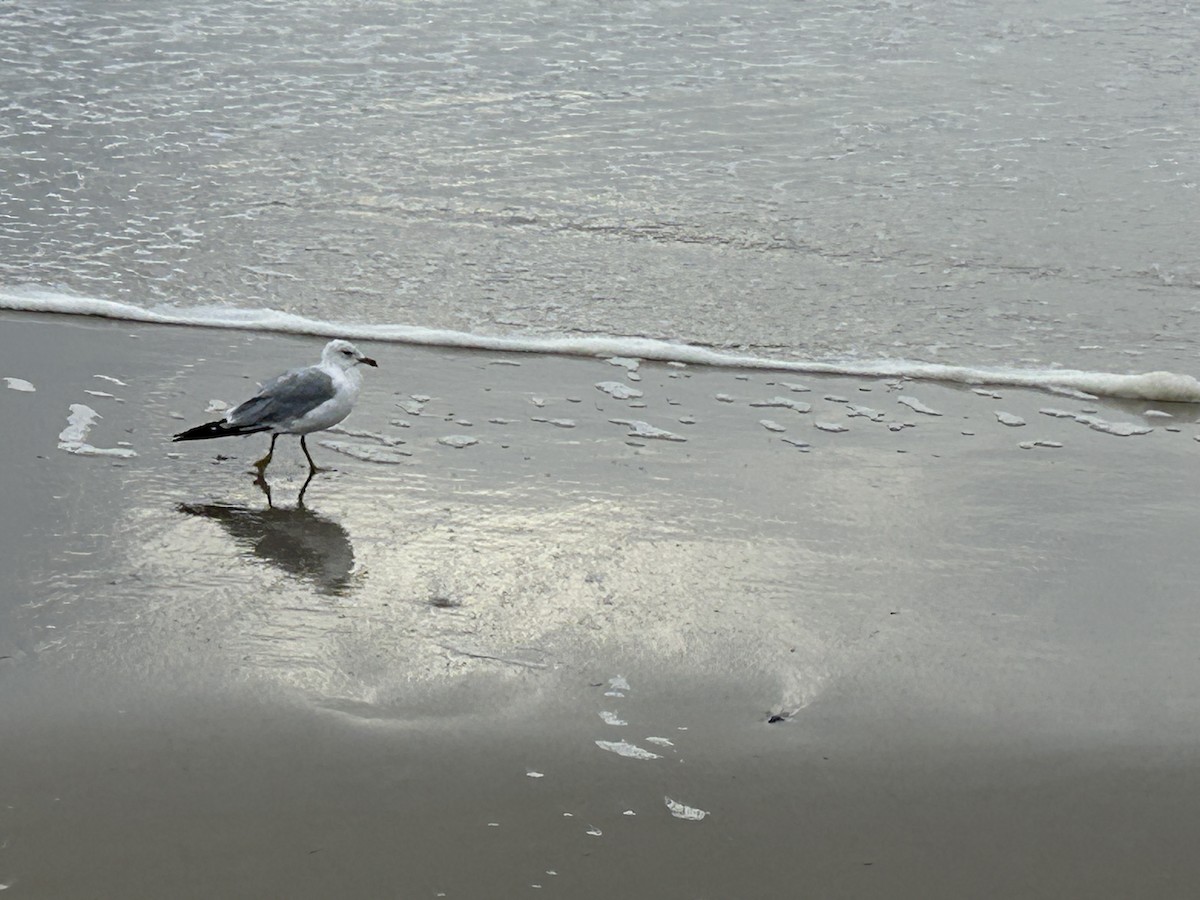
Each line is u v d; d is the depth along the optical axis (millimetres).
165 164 15867
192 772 6273
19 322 11680
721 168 16375
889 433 10578
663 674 7184
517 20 21250
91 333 11562
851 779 6469
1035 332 12711
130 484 8969
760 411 10891
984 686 7211
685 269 13805
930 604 8008
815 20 21734
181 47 19609
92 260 13297
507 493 9195
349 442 9906
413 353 11719
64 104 17469
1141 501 9531
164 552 8156
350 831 5953
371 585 7902
